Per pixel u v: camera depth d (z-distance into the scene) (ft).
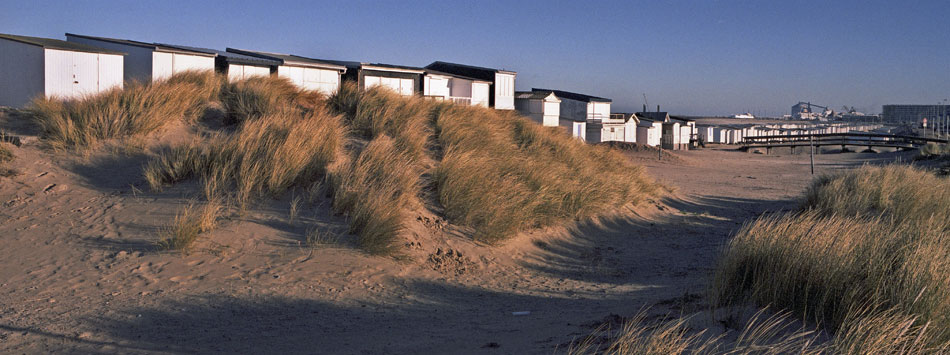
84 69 66.74
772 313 16.62
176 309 20.16
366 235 28.96
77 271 23.66
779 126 395.96
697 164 128.98
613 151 73.20
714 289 18.85
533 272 30.30
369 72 117.80
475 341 16.94
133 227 28.55
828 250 18.71
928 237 21.62
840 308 15.49
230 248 26.99
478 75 152.56
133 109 41.68
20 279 22.63
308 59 115.55
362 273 26.08
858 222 27.04
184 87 46.91
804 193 57.00
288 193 33.78
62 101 48.75
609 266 32.12
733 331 14.98
